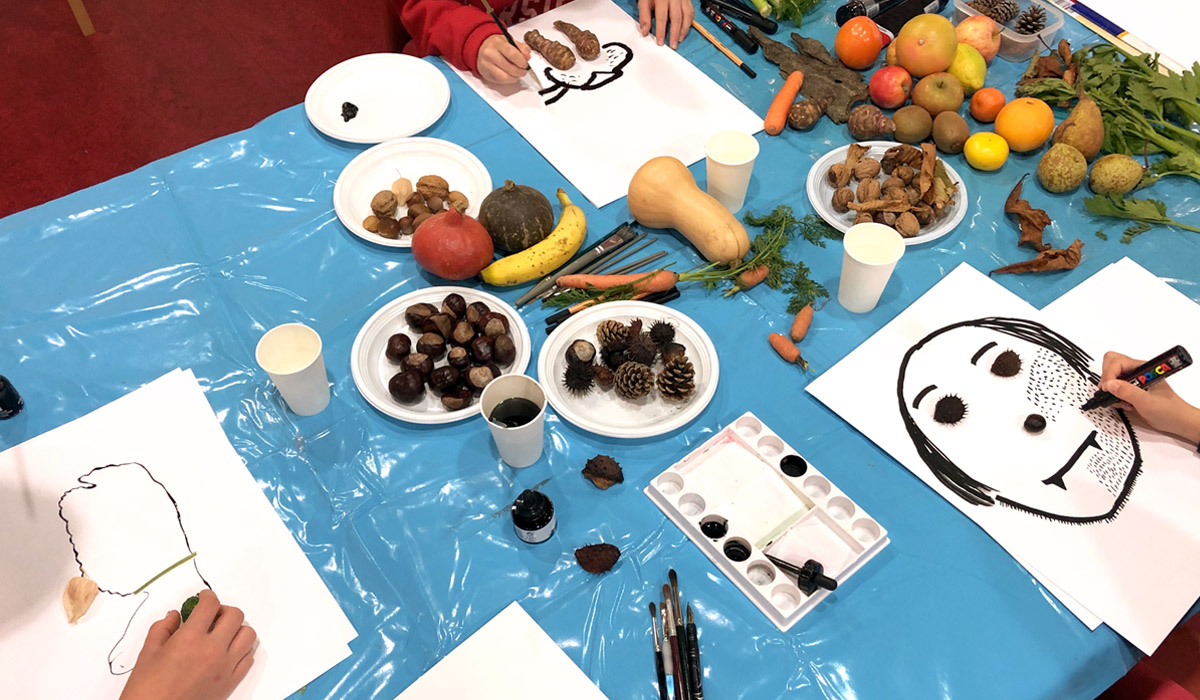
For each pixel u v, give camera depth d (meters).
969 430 1.11
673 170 1.28
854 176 1.39
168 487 1.06
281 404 1.14
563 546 1.02
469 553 1.01
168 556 1.01
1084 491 1.05
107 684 0.92
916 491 1.07
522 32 1.60
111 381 1.17
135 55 2.72
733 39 1.62
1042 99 1.51
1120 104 1.46
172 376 1.17
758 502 1.04
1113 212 1.35
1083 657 0.94
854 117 1.44
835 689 0.92
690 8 1.59
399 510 1.05
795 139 1.48
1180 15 1.62
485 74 1.51
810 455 1.10
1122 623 0.96
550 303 1.24
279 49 2.76
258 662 0.93
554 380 1.16
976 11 1.61
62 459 1.09
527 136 1.46
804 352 1.21
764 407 1.15
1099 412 1.13
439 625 0.96
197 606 0.92
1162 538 1.01
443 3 1.55
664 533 1.03
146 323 1.23
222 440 1.11
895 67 1.48
